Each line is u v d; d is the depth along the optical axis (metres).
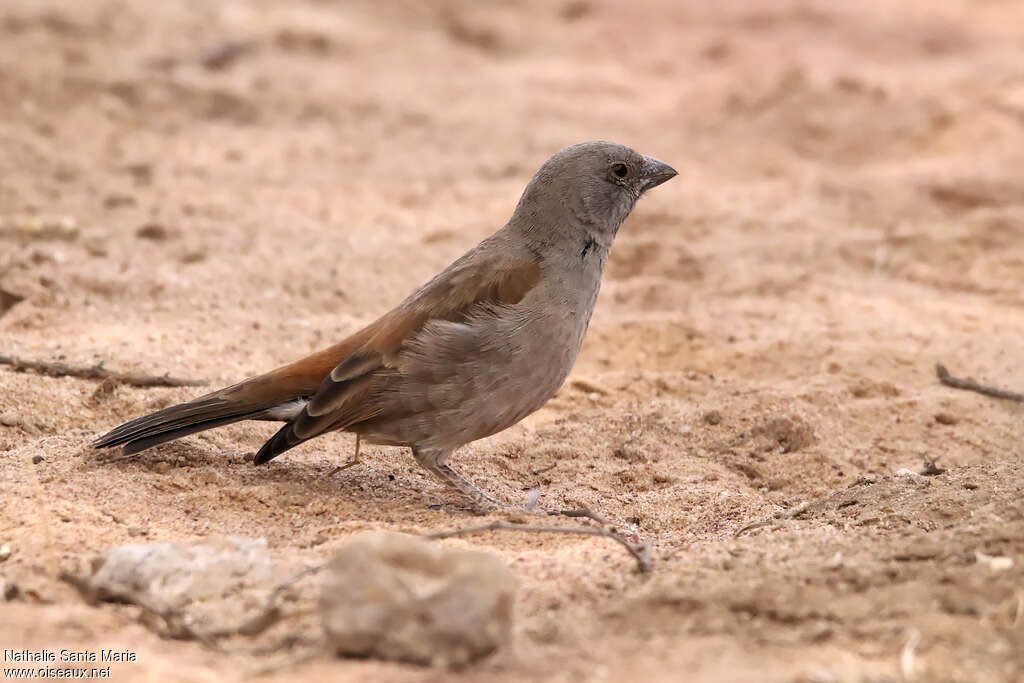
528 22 32.53
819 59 29.88
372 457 10.63
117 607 7.28
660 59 29.80
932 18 35.00
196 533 8.47
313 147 21.73
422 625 6.46
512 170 21.06
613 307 15.27
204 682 6.27
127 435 9.34
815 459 10.87
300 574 7.52
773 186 20.48
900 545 7.89
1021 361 13.46
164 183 19.11
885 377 12.99
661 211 18.53
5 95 21.22
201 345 12.99
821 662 6.50
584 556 8.17
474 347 9.23
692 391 12.60
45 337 12.88
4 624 6.90
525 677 6.36
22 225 16.08
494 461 10.81
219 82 24.17
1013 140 21.77
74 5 26.88
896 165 21.56
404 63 28.00
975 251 17.20
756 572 7.56
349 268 15.90
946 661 6.49
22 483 9.09
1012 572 7.33
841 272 16.73
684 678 6.31
